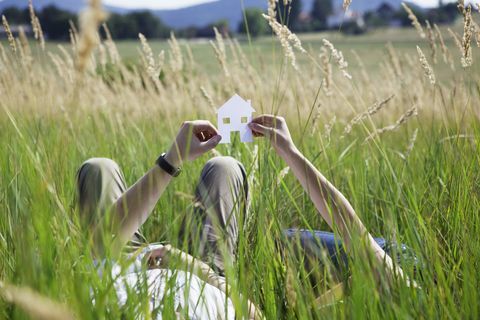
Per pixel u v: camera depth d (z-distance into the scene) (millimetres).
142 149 4219
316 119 2879
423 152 3918
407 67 5355
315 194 2229
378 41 75500
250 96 4617
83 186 2459
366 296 1743
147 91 5723
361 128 4488
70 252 1750
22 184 2279
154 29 77562
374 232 3047
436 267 1931
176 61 5273
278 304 2014
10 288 1430
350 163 3826
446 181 3004
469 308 1756
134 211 2215
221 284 2156
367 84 5445
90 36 861
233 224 2453
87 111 5070
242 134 2449
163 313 1733
